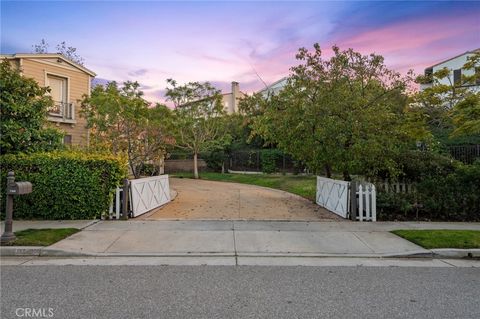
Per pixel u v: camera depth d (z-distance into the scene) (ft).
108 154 38.14
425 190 34.83
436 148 42.86
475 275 19.40
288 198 50.83
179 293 16.35
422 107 41.14
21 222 31.40
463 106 35.35
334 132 37.65
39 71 64.03
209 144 94.63
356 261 22.07
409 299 15.79
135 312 14.23
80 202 32.83
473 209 34.22
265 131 46.80
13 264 21.06
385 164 36.73
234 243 25.48
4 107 36.06
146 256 22.86
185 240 26.12
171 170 116.37
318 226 30.78
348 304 15.17
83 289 16.80
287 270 20.08
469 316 14.02
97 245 24.66
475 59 37.58
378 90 41.42
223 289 16.92
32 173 32.86
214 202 46.26
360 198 33.68
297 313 14.24
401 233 27.61
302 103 40.52
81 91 70.74
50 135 40.11
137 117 50.44
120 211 33.88
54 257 22.70
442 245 24.13
